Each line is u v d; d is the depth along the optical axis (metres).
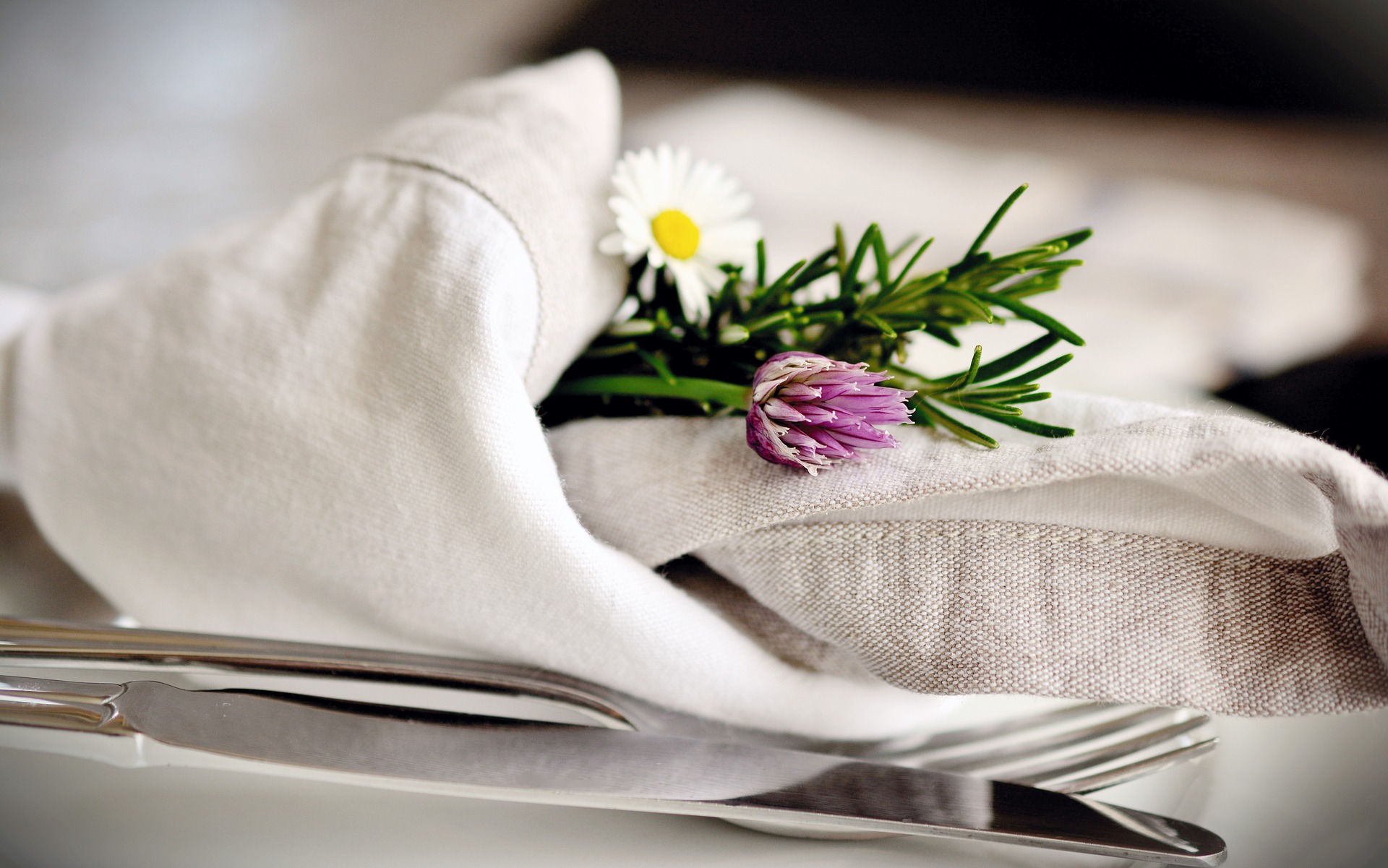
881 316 0.25
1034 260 0.25
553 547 0.23
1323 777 0.23
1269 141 0.85
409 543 0.24
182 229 0.53
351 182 0.26
